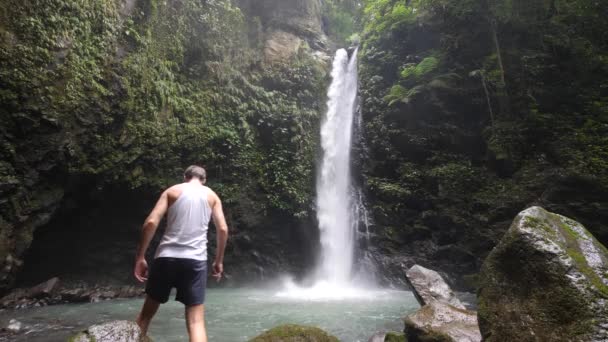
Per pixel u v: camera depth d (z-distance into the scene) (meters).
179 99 13.84
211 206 3.87
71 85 10.08
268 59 18.34
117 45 11.68
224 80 15.81
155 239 13.29
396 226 15.46
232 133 14.80
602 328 2.81
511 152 14.20
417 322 5.04
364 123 18.14
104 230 12.58
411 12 18.62
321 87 18.77
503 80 14.81
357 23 25.02
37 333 6.47
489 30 16.14
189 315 3.42
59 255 11.92
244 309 8.90
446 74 16.28
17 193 9.23
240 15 17.58
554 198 12.58
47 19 9.66
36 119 9.38
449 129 15.70
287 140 16.25
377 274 14.80
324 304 9.77
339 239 16.44
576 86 14.24
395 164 16.42
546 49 15.02
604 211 11.79
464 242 14.05
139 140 12.16
